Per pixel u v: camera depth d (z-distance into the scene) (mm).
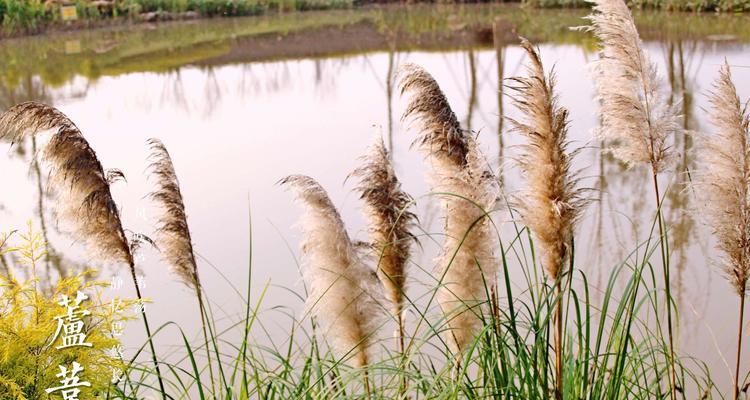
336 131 14078
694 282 7109
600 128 4027
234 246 8570
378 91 17938
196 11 34312
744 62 16844
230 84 20000
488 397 4004
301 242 4023
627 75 3879
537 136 3428
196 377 3941
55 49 25234
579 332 3680
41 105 4117
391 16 34125
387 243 4117
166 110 16812
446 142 3836
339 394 3914
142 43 26969
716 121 3781
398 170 10906
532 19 29828
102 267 8078
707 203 3887
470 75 19453
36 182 11188
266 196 10312
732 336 6211
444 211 3936
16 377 3520
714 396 5340
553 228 3488
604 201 9258
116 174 4297
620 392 4227
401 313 4402
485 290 3961
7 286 3781
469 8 35875
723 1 26391
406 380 4211
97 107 17109
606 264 7559
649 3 28641
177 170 11742
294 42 27344
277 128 14578
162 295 7402
